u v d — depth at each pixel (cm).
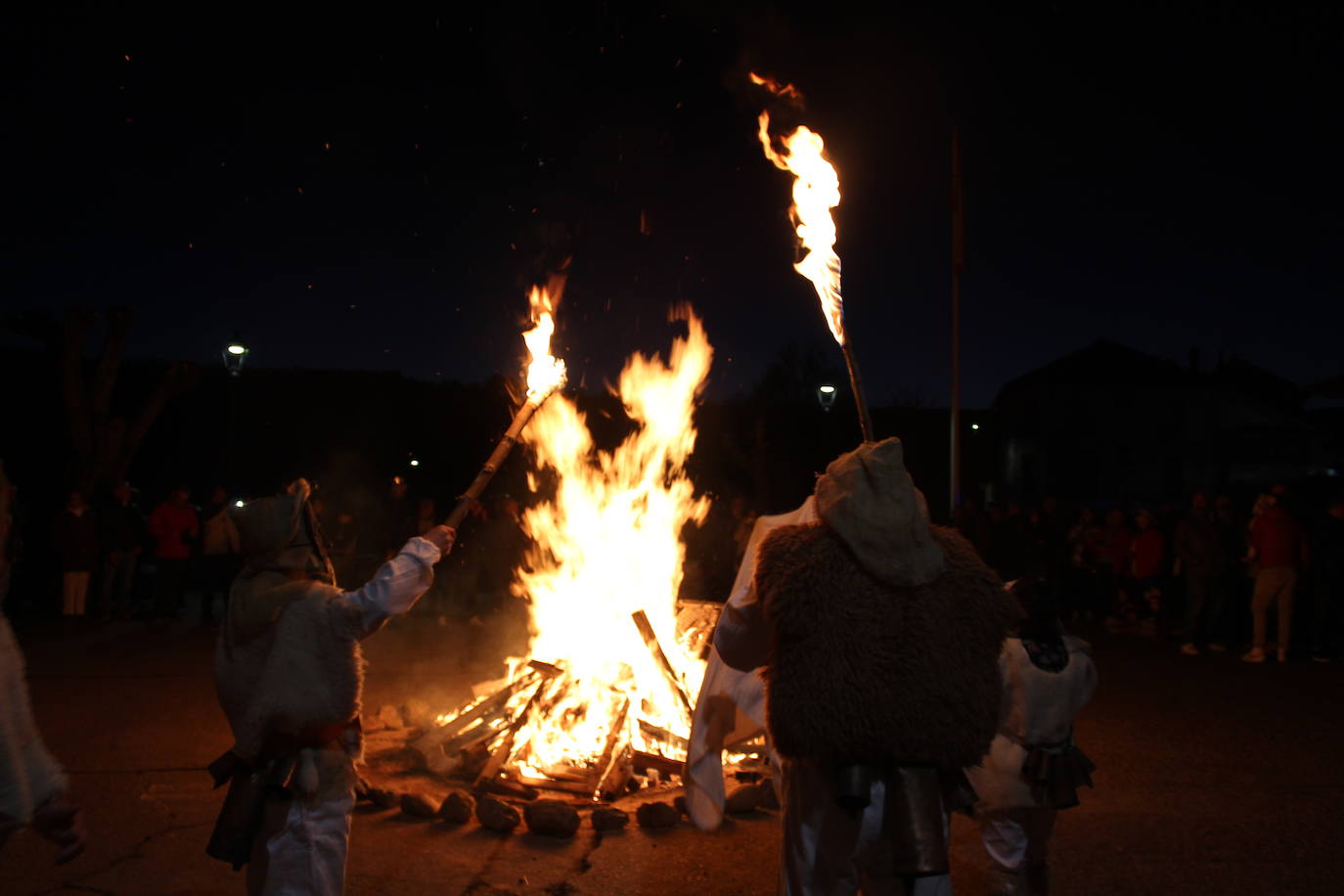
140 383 2361
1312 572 1185
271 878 285
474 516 1469
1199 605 1210
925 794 268
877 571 272
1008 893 404
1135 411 3562
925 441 2964
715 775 360
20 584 1558
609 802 559
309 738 291
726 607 311
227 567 1408
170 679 954
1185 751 708
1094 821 551
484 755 600
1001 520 1556
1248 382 3766
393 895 429
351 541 1512
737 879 453
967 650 276
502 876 453
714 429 2559
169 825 521
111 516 1398
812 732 269
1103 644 1307
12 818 196
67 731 736
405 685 927
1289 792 606
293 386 2528
